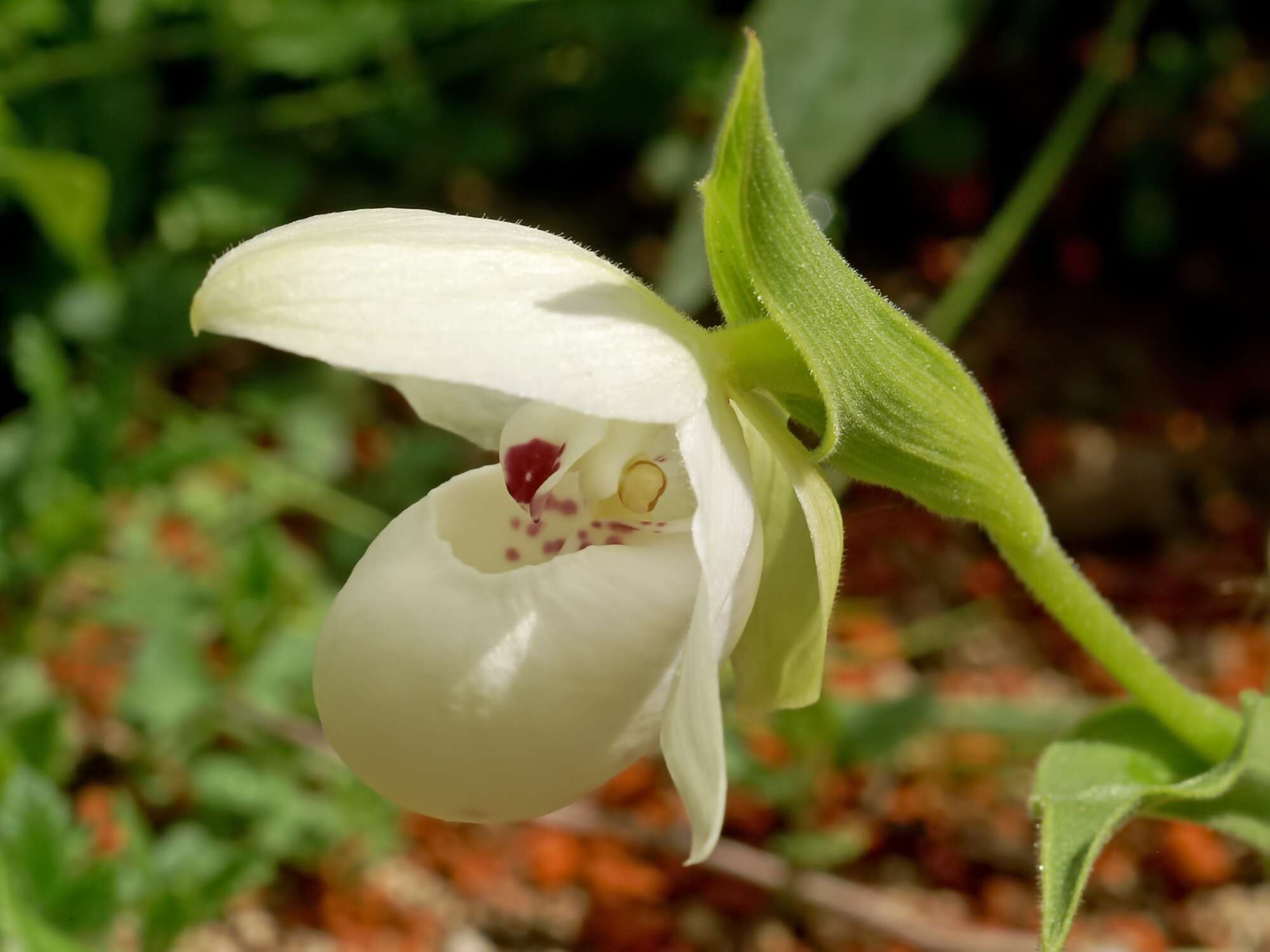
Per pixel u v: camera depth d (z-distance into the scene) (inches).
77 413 14.5
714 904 16.1
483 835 16.6
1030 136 28.7
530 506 8.3
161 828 15.3
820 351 8.0
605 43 24.6
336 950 14.9
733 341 8.2
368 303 7.7
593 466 8.3
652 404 7.9
